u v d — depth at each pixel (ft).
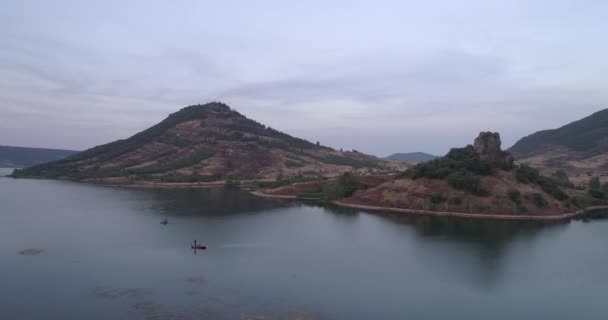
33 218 374.84
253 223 369.50
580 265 235.40
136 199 544.62
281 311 162.30
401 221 385.70
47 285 187.73
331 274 212.84
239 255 249.14
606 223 386.52
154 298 173.37
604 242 298.35
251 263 231.09
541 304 176.65
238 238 300.61
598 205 514.27
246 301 172.04
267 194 633.61
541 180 473.26
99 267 217.56
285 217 409.28
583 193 543.80
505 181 449.06
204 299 173.17
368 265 230.89
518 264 236.43
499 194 427.33
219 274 208.44
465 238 308.19
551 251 268.62
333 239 302.25
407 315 162.30
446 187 452.76
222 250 261.44
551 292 191.11
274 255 251.19
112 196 579.07
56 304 165.48
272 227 350.23
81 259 232.53
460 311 167.73
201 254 249.75
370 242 292.20
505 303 177.27
